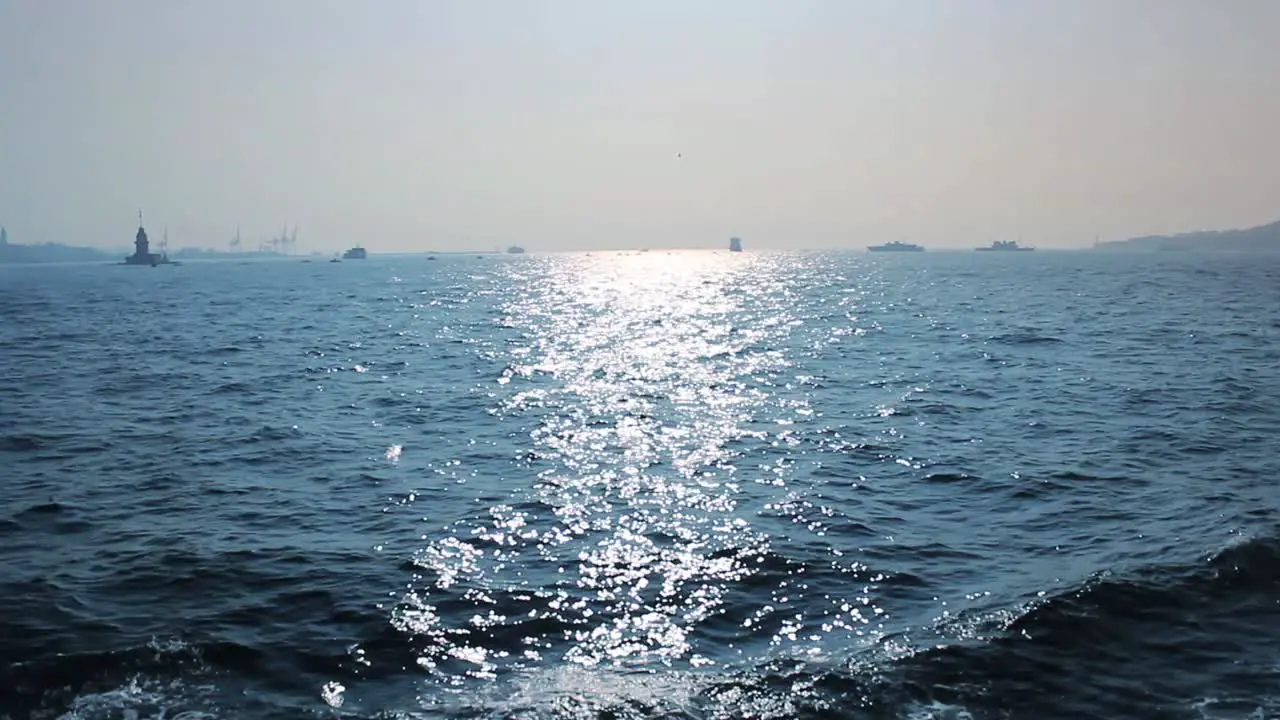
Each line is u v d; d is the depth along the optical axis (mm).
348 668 12836
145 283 156625
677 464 24797
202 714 11602
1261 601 14523
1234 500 20219
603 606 15008
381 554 17578
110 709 11711
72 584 15898
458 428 30016
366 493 22156
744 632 14008
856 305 85375
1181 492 21047
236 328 68125
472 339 59000
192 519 19984
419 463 25234
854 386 37344
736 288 122125
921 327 62031
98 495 21953
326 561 17141
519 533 18906
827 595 15359
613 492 22062
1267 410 30656
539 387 38406
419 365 45938
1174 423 28828
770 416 31266
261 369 44625
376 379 41156
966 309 77562
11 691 12102
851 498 21281
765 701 11875
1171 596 14633
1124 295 92812
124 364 46562
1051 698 11805
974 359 45062
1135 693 11883
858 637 13672
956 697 11859
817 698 11914
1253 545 16703
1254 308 73625
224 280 168750
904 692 11969
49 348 54188
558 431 29312
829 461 24812
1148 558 16438
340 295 114500
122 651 13172
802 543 18000
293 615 14586
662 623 14352
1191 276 137250
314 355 50531
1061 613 14039
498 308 88562
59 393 37250
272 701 11938
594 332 62938
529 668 12898
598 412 32469
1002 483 22188
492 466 24844
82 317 79438
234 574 16406
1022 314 71312
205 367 45406
